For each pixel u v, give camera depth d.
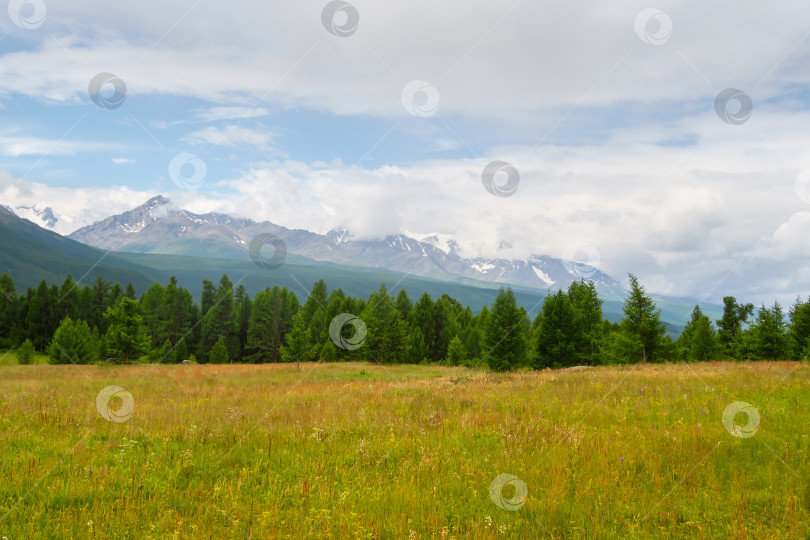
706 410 10.23
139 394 19.14
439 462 7.37
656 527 5.18
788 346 46.84
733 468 6.73
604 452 7.55
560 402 12.48
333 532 5.06
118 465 7.24
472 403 12.92
